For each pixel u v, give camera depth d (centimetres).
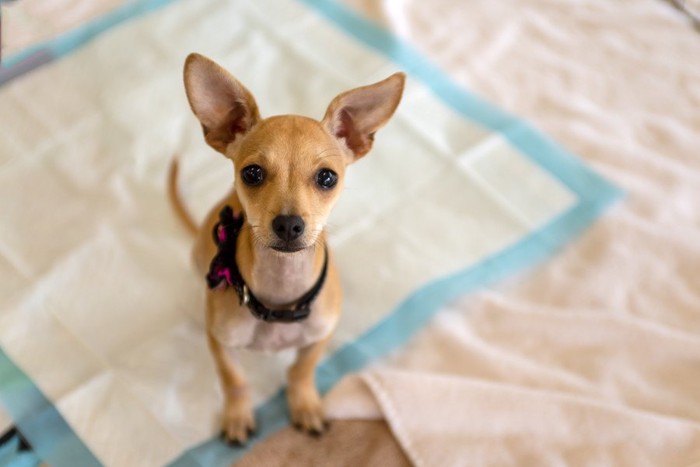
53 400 72
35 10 94
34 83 89
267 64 94
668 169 90
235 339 65
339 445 71
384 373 73
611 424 71
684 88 97
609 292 81
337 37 97
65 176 84
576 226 86
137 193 84
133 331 76
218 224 65
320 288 63
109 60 92
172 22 95
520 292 82
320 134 59
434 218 85
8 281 77
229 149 62
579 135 92
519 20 102
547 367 76
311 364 70
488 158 90
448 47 99
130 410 72
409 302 79
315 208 58
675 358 77
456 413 72
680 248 84
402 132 90
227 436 71
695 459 70
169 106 89
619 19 103
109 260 80
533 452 71
